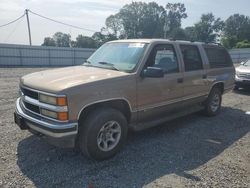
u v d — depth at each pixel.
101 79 4.10
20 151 4.46
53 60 34.28
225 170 4.04
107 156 4.26
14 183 3.53
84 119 4.04
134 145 4.89
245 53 53.81
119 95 4.29
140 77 4.61
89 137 3.99
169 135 5.48
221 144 5.08
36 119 3.94
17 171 3.83
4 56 30.28
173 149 4.76
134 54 4.87
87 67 5.05
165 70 5.18
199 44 6.40
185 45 5.86
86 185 3.54
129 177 3.77
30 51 32.16
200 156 4.51
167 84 5.18
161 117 5.38
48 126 3.72
